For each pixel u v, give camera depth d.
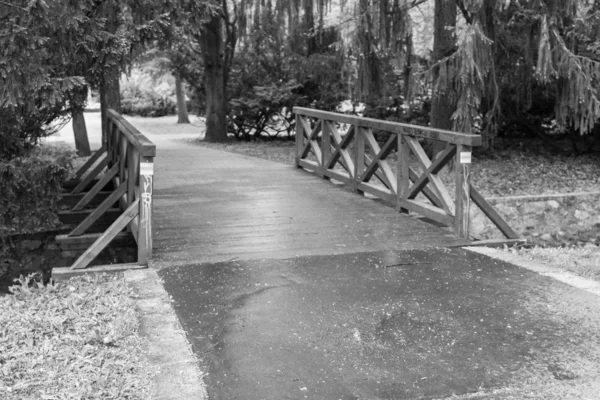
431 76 11.24
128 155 7.29
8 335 4.03
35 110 6.37
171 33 7.06
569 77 10.41
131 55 7.03
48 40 6.09
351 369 3.65
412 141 7.62
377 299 4.78
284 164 12.78
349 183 9.59
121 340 4.00
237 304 4.68
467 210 6.62
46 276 7.95
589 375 3.56
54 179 7.70
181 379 3.50
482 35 10.27
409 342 4.02
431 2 15.51
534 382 3.49
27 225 7.64
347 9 15.21
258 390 3.40
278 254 6.00
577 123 10.88
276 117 19.83
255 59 19.17
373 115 16.33
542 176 12.43
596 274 5.39
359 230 6.96
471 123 10.84
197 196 8.99
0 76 5.89
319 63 16.08
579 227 9.98
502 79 12.58
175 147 16.84
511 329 4.21
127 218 5.65
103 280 5.26
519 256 6.00
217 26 18.28
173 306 4.63
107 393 3.32
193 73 20.98
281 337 4.09
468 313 4.49
